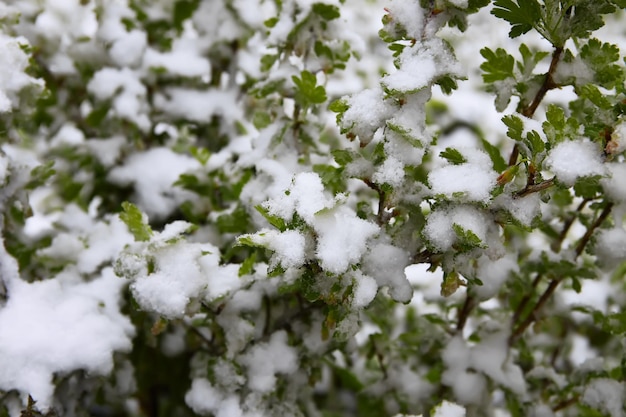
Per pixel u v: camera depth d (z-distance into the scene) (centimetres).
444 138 191
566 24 103
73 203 131
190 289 106
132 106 127
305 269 102
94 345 108
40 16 132
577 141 98
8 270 111
